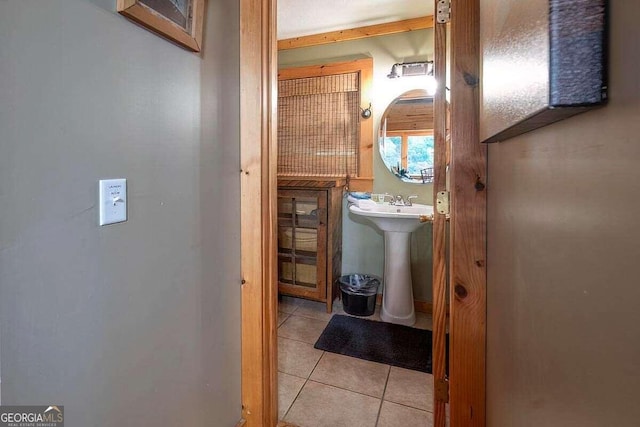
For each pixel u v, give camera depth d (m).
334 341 2.25
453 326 1.17
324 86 2.95
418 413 1.60
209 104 1.15
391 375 1.89
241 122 1.31
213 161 1.18
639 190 0.29
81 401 0.76
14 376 0.63
